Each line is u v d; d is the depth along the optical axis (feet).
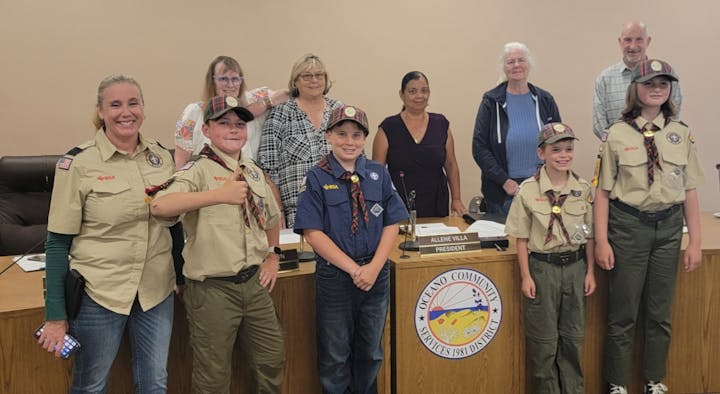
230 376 6.27
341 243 6.66
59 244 5.48
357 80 13.44
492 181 10.47
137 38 12.01
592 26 14.71
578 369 7.64
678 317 8.21
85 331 5.55
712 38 15.30
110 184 5.56
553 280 7.39
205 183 5.96
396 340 7.45
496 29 14.15
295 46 12.96
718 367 8.39
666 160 7.45
